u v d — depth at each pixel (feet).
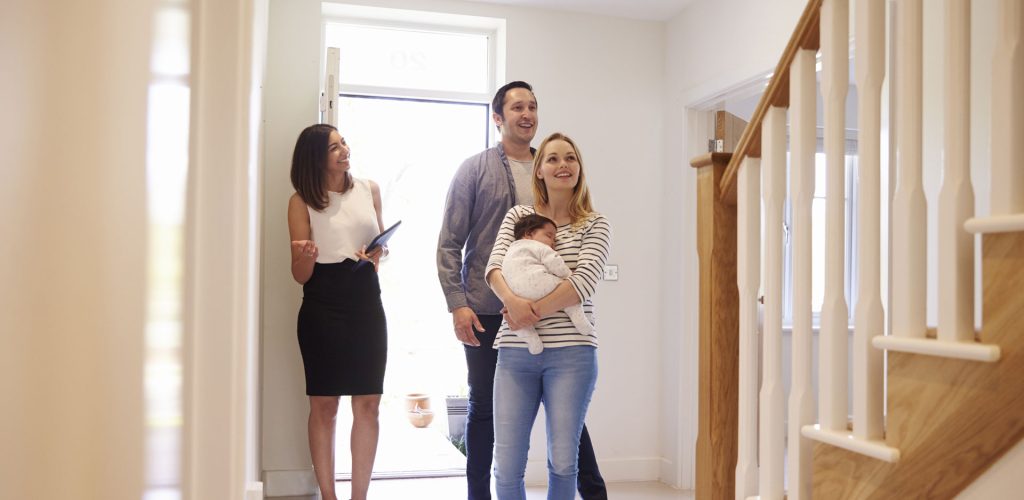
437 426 15.57
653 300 13.97
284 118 12.02
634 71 14.05
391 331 14.17
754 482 5.90
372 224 10.38
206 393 3.36
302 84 12.13
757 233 5.98
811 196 5.43
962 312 4.29
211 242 3.37
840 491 4.95
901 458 4.50
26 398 1.17
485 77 13.93
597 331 13.66
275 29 12.07
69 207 1.38
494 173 9.28
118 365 1.76
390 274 13.98
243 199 3.56
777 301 5.63
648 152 14.06
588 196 7.83
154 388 2.20
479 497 9.24
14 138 1.09
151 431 2.17
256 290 8.92
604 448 13.65
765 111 5.72
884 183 8.47
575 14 13.78
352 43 13.34
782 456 5.58
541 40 13.60
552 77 13.62
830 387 5.10
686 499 12.38
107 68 1.61
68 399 1.39
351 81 13.33
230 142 3.38
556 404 7.18
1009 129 4.06
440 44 13.74
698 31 13.06
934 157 7.93
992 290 4.10
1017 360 3.98
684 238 13.33
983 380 4.12
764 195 5.73
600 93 13.85
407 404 15.38
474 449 9.25
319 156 10.03
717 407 6.37
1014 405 3.99
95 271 1.55
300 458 11.72
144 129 1.97
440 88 13.71
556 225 7.70
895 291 4.67
